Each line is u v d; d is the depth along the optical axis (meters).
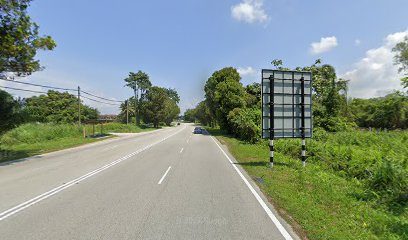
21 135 27.78
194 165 13.02
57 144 25.28
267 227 5.19
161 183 9.04
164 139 33.12
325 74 32.88
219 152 18.88
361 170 11.22
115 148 21.92
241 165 12.97
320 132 23.27
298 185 8.67
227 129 42.50
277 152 18.28
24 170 11.87
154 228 5.09
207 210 6.18
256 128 24.12
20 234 4.86
